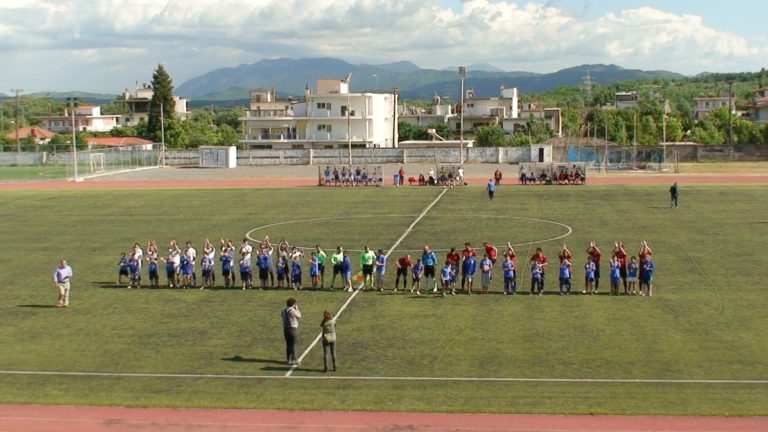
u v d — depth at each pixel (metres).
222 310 44.34
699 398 29.77
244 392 31.34
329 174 105.06
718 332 38.03
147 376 33.53
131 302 46.53
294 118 178.62
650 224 68.44
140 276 51.25
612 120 199.50
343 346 37.09
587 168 123.81
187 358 35.88
